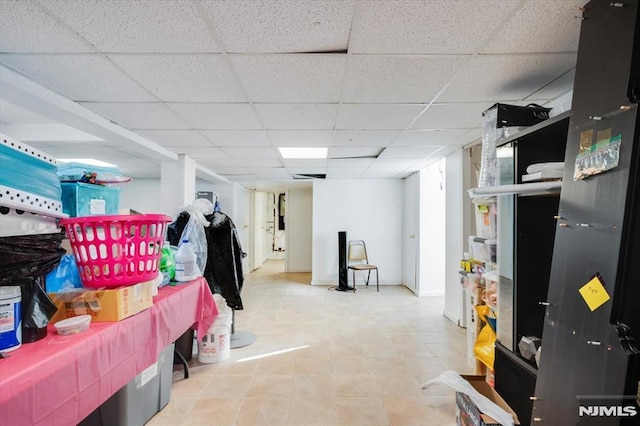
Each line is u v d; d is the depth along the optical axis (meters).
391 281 6.05
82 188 1.52
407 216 5.79
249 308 4.41
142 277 1.42
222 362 2.68
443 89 1.94
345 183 6.09
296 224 7.63
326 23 1.27
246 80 1.79
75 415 1.03
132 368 1.35
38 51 1.48
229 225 2.88
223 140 3.12
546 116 1.81
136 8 1.17
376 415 1.94
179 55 1.52
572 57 1.56
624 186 0.84
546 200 1.57
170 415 1.94
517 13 1.22
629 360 0.79
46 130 3.04
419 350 2.93
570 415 0.95
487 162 1.91
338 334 3.36
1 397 0.80
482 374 1.96
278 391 2.22
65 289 1.33
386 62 1.60
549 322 1.10
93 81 1.80
